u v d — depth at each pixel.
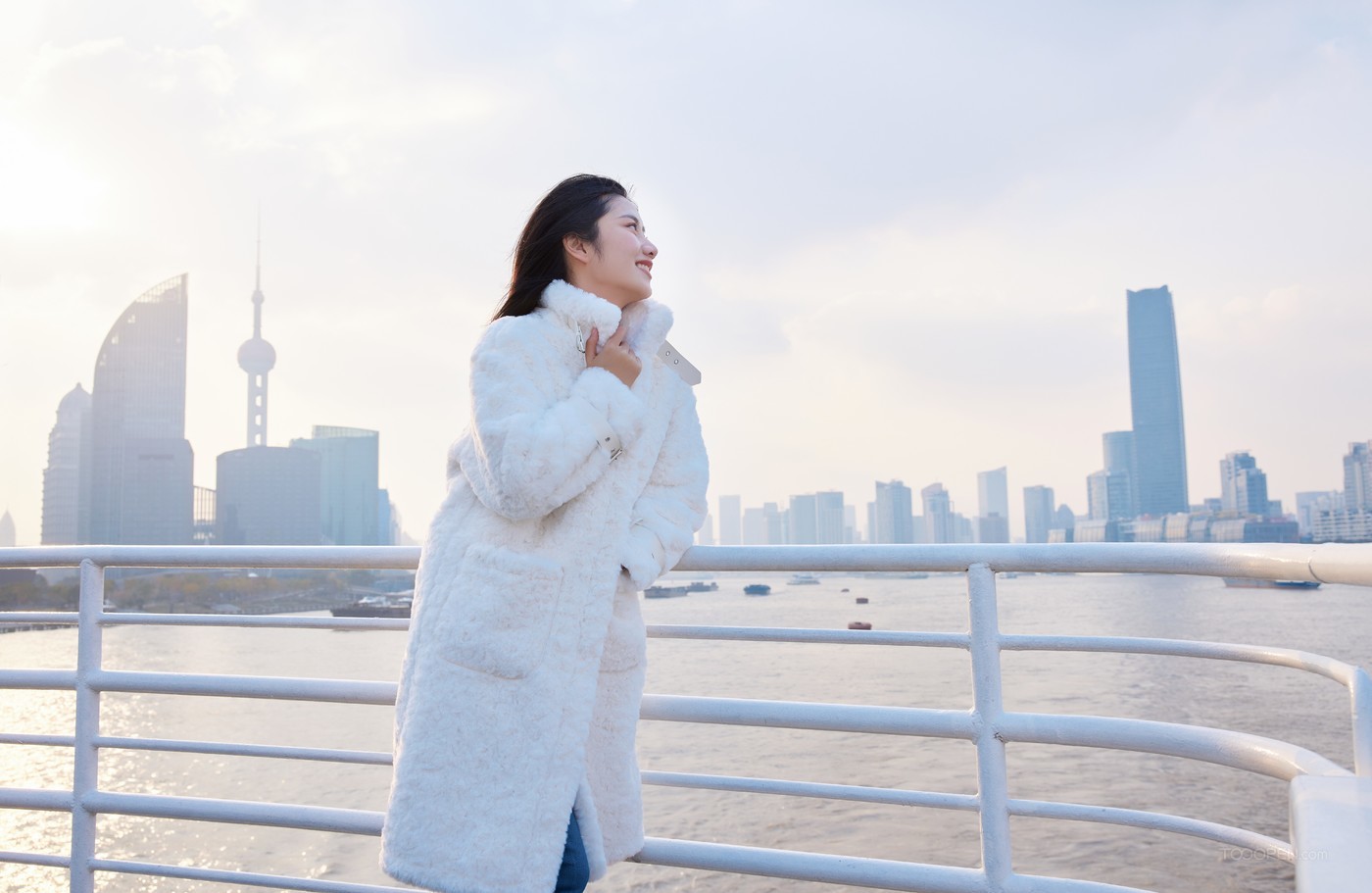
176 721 46.22
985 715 1.41
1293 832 0.58
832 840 28.06
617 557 1.35
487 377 1.33
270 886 1.79
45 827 30.22
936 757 36.62
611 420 1.31
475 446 1.32
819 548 1.53
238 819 1.80
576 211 1.52
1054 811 1.35
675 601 103.62
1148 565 1.28
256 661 63.72
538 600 1.28
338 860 26.05
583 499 1.35
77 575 1.98
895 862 1.46
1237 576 1.16
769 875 1.51
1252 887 24.00
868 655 63.81
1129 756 38.97
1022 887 1.37
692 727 42.69
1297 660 1.03
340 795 32.59
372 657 65.00
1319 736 37.19
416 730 1.28
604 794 1.38
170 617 1.91
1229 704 46.00
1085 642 1.33
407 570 1.75
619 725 1.39
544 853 1.22
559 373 1.38
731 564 1.58
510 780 1.24
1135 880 25.53
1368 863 0.48
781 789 1.53
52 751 35.41
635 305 1.54
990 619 1.42
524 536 1.33
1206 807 30.52
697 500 1.53
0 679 2.02
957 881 1.41
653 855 1.58
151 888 22.77
